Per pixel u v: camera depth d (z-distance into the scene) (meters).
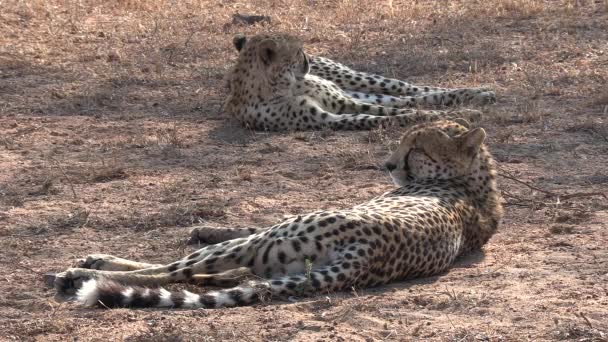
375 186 12.48
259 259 8.75
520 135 14.66
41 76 18.53
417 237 9.00
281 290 8.42
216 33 21.95
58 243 10.55
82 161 13.81
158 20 22.81
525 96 16.81
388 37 21.23
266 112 15.47
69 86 17.86
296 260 8.63
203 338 7.62
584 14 22.47
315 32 21.67
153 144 14.60
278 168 13.41
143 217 11.33
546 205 11.59
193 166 13.53
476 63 18.52
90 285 8.50
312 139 14.84
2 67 18.91
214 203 11.77
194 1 24.84
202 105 16.86
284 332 7.75
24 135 15.07
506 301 8.38
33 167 13.47
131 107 16.77
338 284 8.52
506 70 18.44
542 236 10.55
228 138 15.04
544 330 7.68
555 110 15.91
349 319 7.98
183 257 9.84
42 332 7.99
